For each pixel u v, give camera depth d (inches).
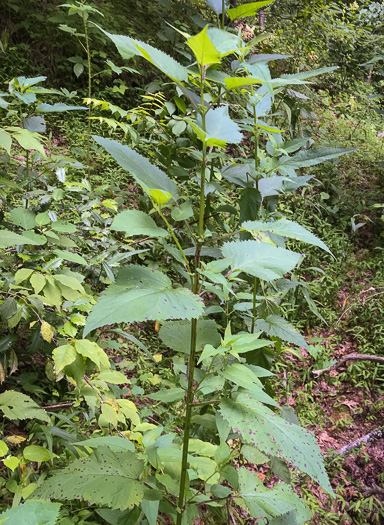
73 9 139.6
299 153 86.4
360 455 125.2
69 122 206.4
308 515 59.0
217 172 108.4
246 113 98.3
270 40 281.0
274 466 85.0
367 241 213.2
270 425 42.4
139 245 123.0
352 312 174.2
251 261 45.9
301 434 43.4
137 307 34.8
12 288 65.5
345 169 252.1
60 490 47.2
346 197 227.9
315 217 205.5
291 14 323.9
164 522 82.7
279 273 44.4
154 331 140.9
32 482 67.7
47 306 70.9
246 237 81.0
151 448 55.2
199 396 98.4
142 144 184.5
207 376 53.0
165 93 223.8
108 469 50.4
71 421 85.1
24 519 17.5
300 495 111.9
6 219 89.1
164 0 223.0
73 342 61.3
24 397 61.7
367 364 154.3
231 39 41.7
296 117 144.9
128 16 256.8
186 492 59.3
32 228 72.8
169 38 213.5
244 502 56.9
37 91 83.8
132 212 41.7
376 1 380.8
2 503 68.8
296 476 115.9
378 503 111.8
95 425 98.0
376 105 344.8
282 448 40.3
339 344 163.9
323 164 238.1
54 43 230.8
